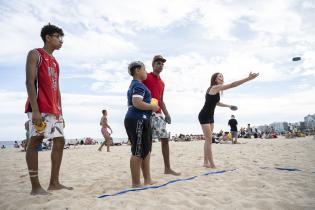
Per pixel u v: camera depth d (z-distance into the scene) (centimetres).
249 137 2394
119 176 490
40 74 347
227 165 585
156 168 569
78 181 452
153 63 467
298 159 651
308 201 315
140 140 374
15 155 1015
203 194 342
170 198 318
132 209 284
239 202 309
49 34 368
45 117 347
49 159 825
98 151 1111
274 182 404
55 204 297
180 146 1194
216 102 555
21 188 403
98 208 286
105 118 1102
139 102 366
